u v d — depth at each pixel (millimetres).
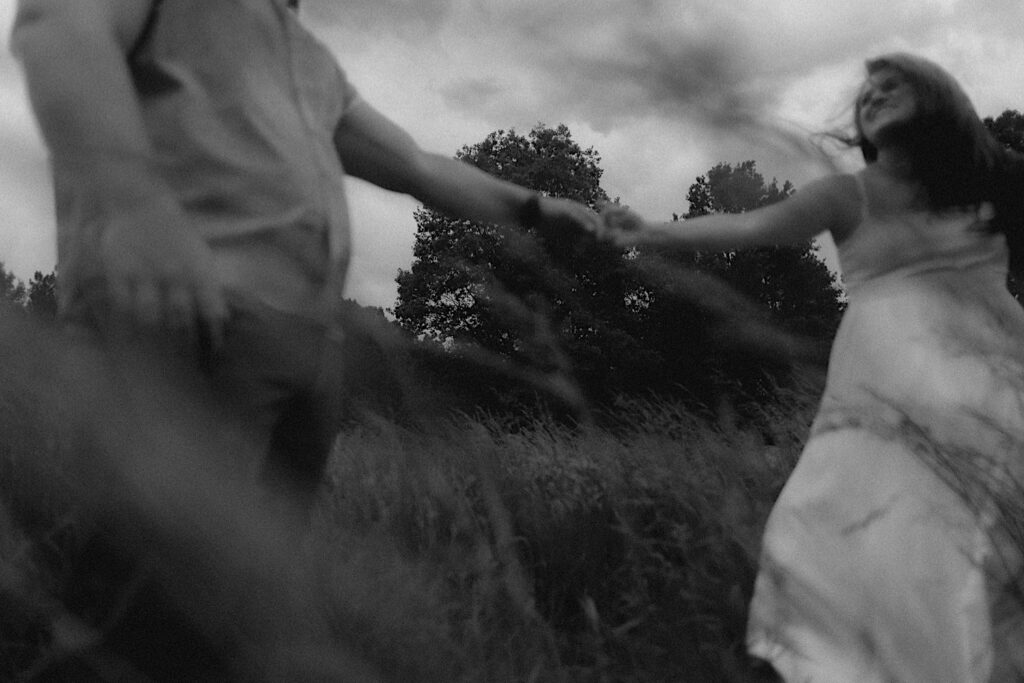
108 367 438
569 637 1208
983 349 1911
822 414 2178
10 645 713
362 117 1759
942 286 1927
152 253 942
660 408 2133
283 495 1251
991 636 1795
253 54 1381
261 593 406
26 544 618
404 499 570
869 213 1859
